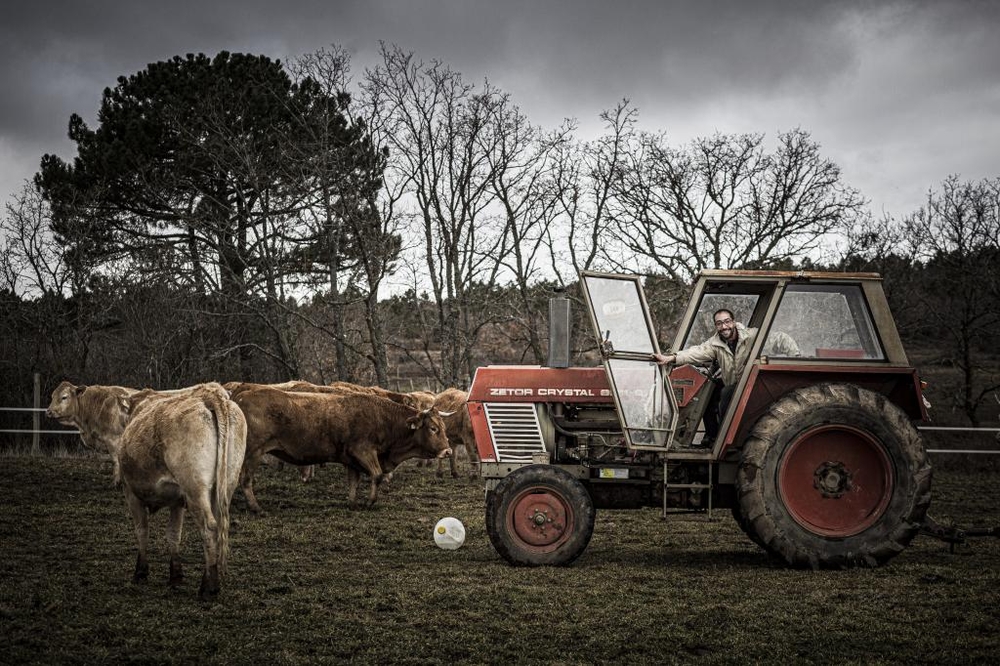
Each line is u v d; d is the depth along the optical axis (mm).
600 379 8070
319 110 23578
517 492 7578
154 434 6445
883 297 7660
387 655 5207
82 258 23844
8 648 5270
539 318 24812
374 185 22516
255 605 6270
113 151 24250
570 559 7535
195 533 9273
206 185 25062
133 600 6379
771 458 7301
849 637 5508
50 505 11125
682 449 7652
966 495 13188
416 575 7312
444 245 23531
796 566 7402
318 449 11352
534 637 5543
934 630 5652
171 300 23594
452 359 23688
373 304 22812
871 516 7387
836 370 7559
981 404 21594
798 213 23344
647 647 5332
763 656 5176
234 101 24797
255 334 24922
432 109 23031
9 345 23266
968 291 21297
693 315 7898
